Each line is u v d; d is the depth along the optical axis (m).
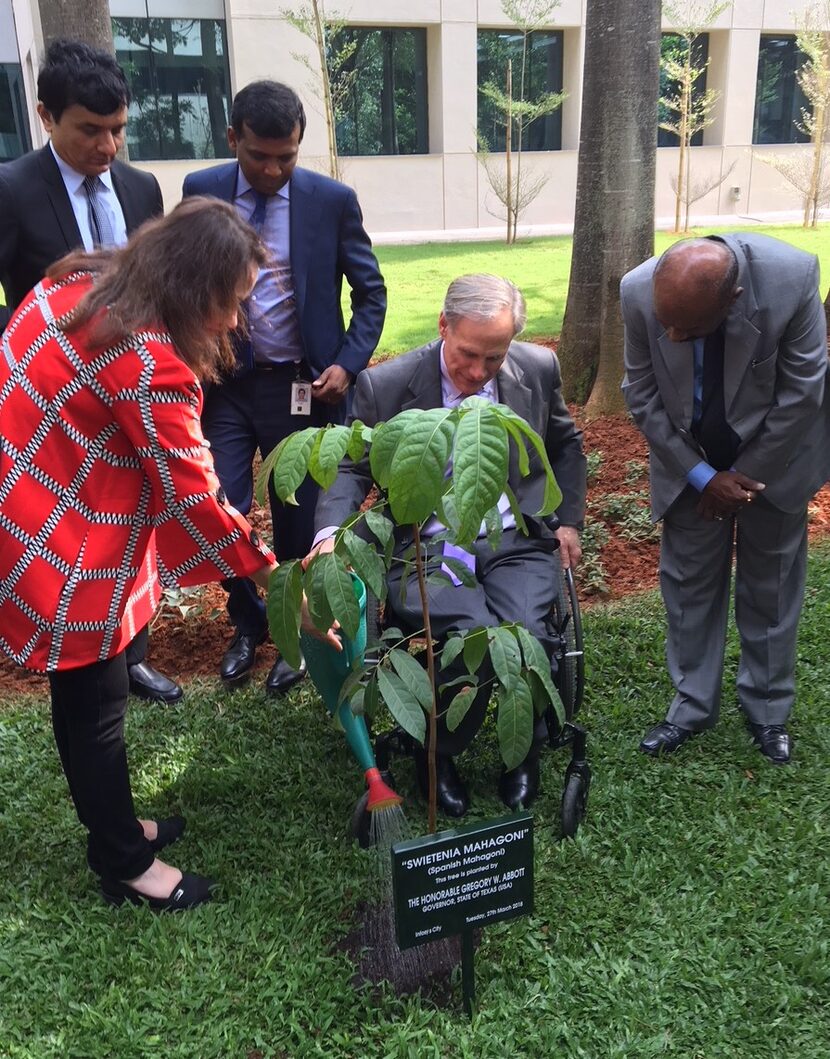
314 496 3.81
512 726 2.07
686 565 3.20
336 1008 2.28
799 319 2.76
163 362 2.10
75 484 2.20
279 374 3.69
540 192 19.64
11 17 17.38
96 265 2.28
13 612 2.26
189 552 2.32
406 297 11.62
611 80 6.03
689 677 3.30
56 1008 2.29
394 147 18.39
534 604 2.85
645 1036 2.20
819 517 5.35
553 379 3.09
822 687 3.60
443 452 1.71
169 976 2.37
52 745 3.36
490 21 17.89
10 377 2.20
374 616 2.71
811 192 18.55
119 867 2.54
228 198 3.55
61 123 3.08
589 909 2.58
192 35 16.23
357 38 17.30
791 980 2.36
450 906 2.08
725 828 2.87
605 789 3.04
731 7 19.66
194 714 3.57
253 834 2.90
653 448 3.08
